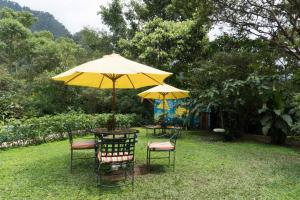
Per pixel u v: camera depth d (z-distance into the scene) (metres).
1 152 8.05
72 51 20.88
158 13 18.50
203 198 4.55
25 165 6.51
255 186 5.16
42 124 9.69
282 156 7.89
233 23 12.06
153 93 12.29
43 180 5.40
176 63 15.64
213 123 14.84
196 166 6.56
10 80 15.50
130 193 4.76
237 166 6.59
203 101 12.06
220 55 12.06
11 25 31.61
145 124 15.63
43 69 19.81
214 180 5.49
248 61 11.80
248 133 13.06
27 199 4.47
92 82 7.10
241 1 11.49
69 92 15.65
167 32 15.20
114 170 5.87
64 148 8.62
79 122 11.10
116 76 6.31
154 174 5.89
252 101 11.20
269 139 11.53
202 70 12.08
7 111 12.95
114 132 5.93
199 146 9.34
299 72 10.66
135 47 17.17
